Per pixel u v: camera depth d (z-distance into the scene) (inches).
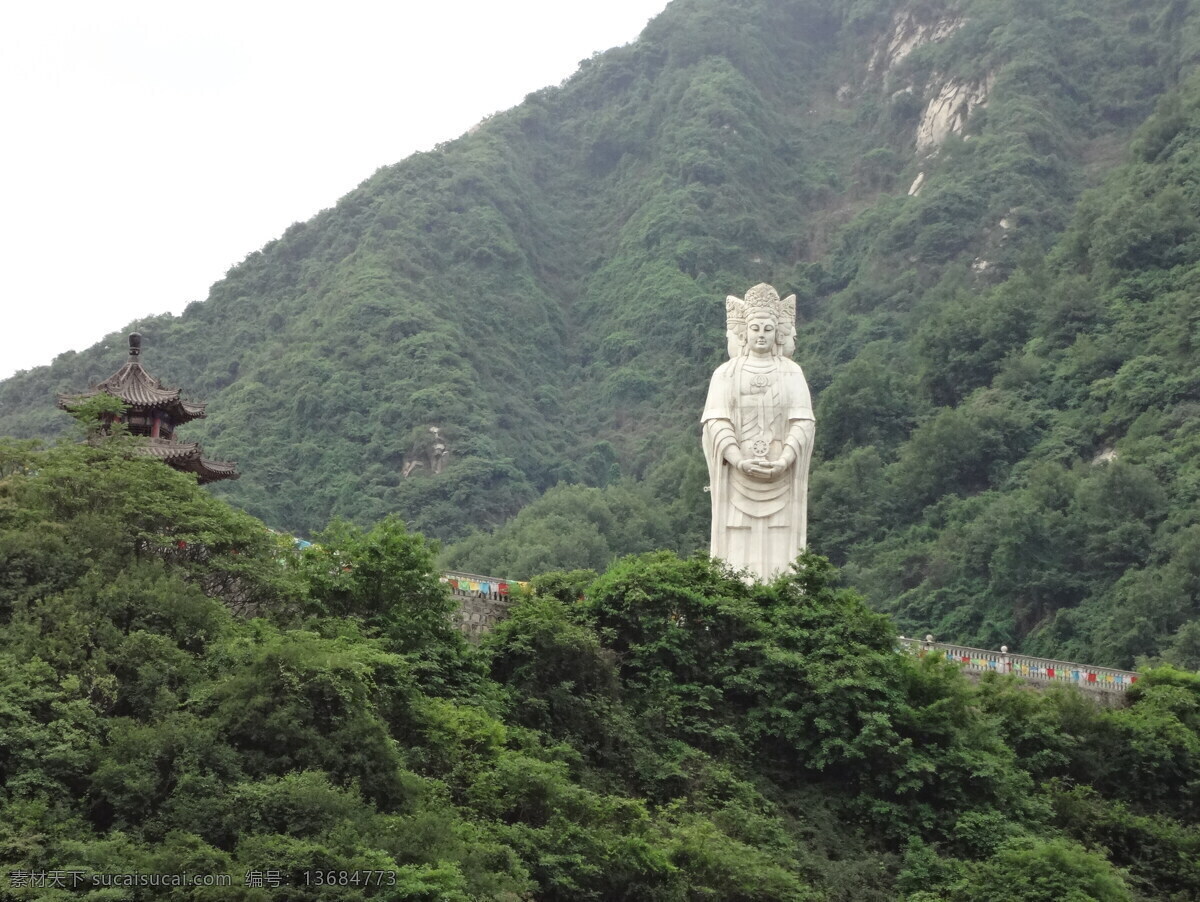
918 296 6737.2
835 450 5349.4
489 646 2177.7
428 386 6397.6
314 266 7455.7
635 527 5002.5
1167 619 3969.0
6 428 6181.1
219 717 1706.4
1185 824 2425.0
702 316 7273.6
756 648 2292.1
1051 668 2684.5
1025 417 5088.6
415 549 2100.1
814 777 2240.4
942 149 7810.0
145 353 6983.3
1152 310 5290.4
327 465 6082.7
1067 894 2031.3
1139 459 4633.4
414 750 1867.6
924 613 4493.1
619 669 2250.2
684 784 2139.5
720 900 1951.3
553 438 6771.7
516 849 1812.3
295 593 2004.2
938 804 2223.2
